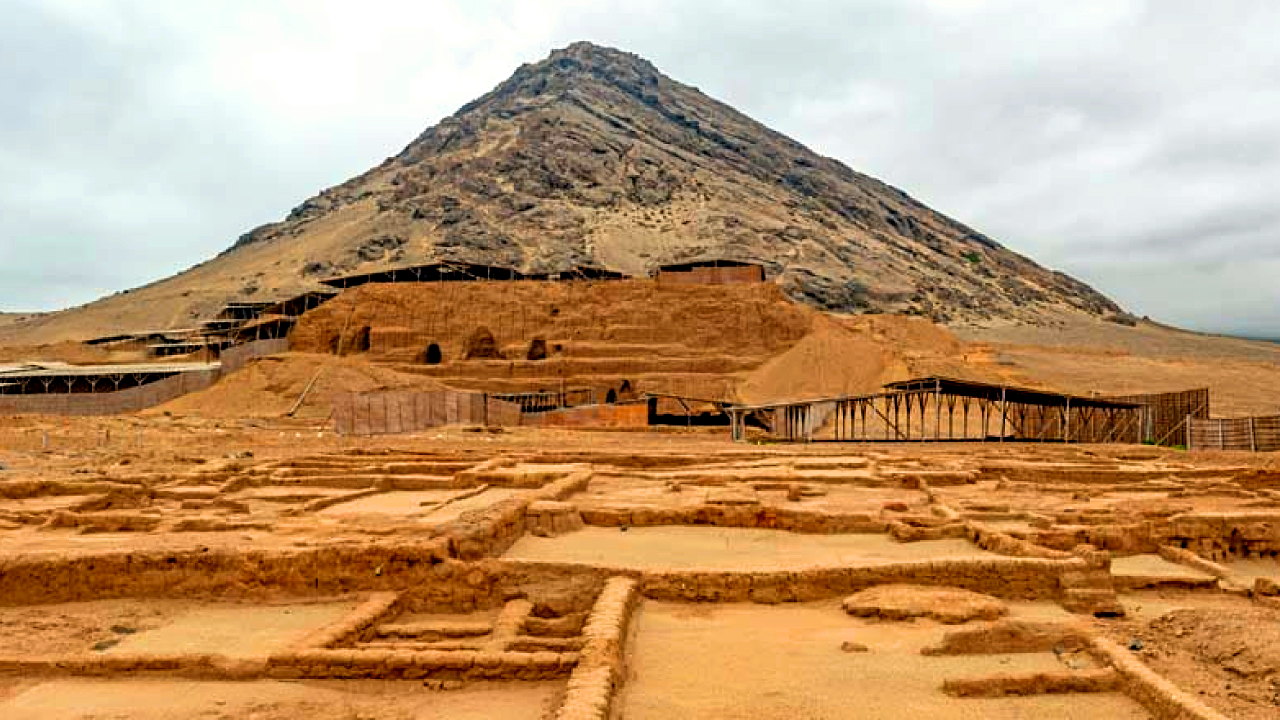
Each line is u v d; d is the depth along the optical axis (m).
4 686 13.10
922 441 60.16
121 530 22.86
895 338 107.31
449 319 98.56
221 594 17.30
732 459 44.00
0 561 17.30
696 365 92.50
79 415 68.62
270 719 11.74
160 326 172.38
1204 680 13.05
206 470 36.22
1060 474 38.41
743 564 18.59
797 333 97.25
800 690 12.34
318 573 17.38
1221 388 96.06
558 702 12.09
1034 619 15.59
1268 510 26.31
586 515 24.66
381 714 11.88
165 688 13.01
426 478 33.84
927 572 17.25
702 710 11.59
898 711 11.66
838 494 32.03
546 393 82.81
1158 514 25.62
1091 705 12.08
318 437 56.84
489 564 17.61
